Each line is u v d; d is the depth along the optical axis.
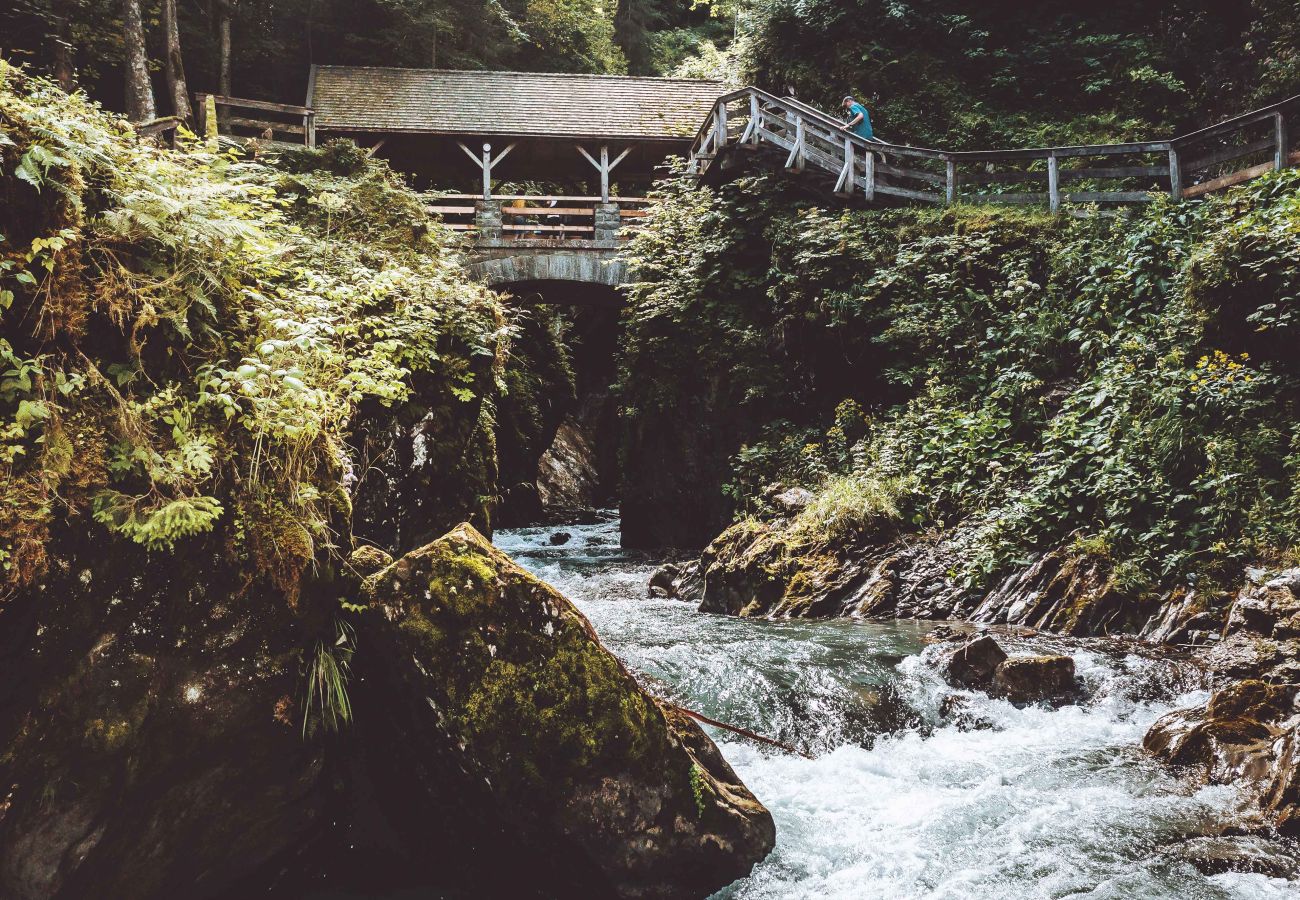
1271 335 8.21
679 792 3.89
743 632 7.70
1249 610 6.22
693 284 14.28
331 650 3.94
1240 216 9.84
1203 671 6.05
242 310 4.21
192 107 22.27
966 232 12.37
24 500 3.20
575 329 25.59
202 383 3.77
